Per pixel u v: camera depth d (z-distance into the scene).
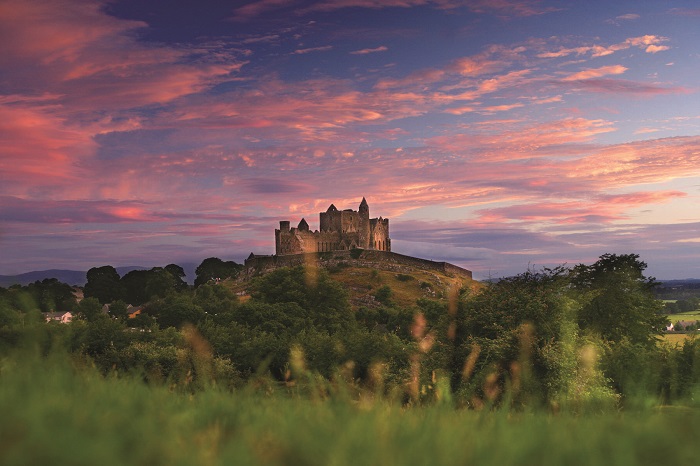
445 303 36.84
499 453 4.19
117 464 3.48
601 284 70.44
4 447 3.43
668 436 4.87
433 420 5.53
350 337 41.91
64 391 5.71
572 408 8.00
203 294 161.50
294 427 4.84
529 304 35.56
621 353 28.31
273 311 107.25
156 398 6.20
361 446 4.11
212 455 3.89
